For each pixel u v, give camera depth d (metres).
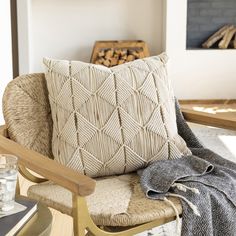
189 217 1.37
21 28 4.06
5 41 2.86
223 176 1.54
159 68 1.75
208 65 4.66
